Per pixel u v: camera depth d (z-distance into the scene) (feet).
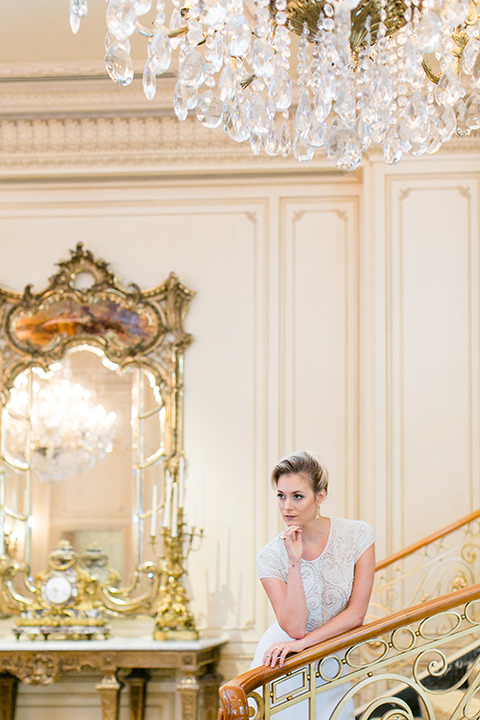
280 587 10.42
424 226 19.33
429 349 18.98
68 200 20.84
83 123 20.22
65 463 20.03
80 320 20.29
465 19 9.59
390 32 10.18
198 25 9.37
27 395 20.27
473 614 17.75
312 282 20.21
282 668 9.50
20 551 19.77
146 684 19.02
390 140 10.36
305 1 9.57
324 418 19.71
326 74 9.31
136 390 20.12
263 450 19.74
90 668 19.20
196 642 17.90
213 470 19.75
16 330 20.45
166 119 20.11
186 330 20.30
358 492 19.35
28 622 18.62
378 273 19.17
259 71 9.08
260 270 20.36
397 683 16.66
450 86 9.68
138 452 19.89
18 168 20.38
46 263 20.74
